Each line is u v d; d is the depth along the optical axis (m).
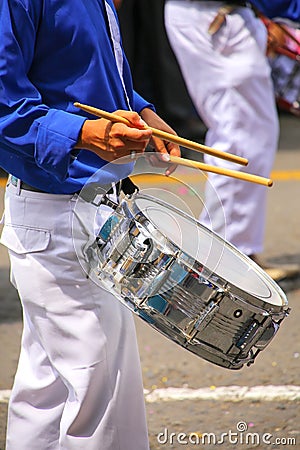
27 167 4.21
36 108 3.96
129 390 4.41
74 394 4.30
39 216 4.27
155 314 3.96
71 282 4.27
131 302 4.00
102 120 3.92
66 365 4.31
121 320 4.39
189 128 13.95
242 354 4.14
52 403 4.54
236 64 7.88
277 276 8.55
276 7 7.48
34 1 3.98
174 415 6.21
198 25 7.91
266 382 6.71
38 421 4.53
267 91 8.07
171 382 6.74
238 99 7.93
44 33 4.06
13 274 4.43
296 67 8.50
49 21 4.04
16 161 4.23
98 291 4.30
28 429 4.54
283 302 4.19
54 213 4.25
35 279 4.30
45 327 4.34
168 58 13.33
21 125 3.95
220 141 8.05
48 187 4.22
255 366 6.99
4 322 7.93
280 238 10.05
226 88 7.92
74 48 4.08
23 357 4.59
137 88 13.48
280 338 7.51
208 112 8.11
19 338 7.58
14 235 4.35
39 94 4.05
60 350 4.33
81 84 4.12
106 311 4.31
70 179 4.20
